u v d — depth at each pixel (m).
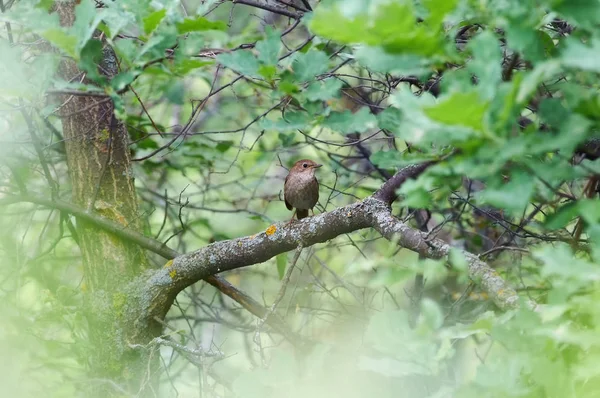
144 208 13.79
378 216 8.84
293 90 5.57
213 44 7.07
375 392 6.37
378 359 5.07
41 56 6.04
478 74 4.16
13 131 10.49
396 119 5.65
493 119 4.09
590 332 4.50
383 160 5.04
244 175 13.63
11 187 10.81
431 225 14.12
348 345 10.91
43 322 9.77
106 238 10.30
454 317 11.13
